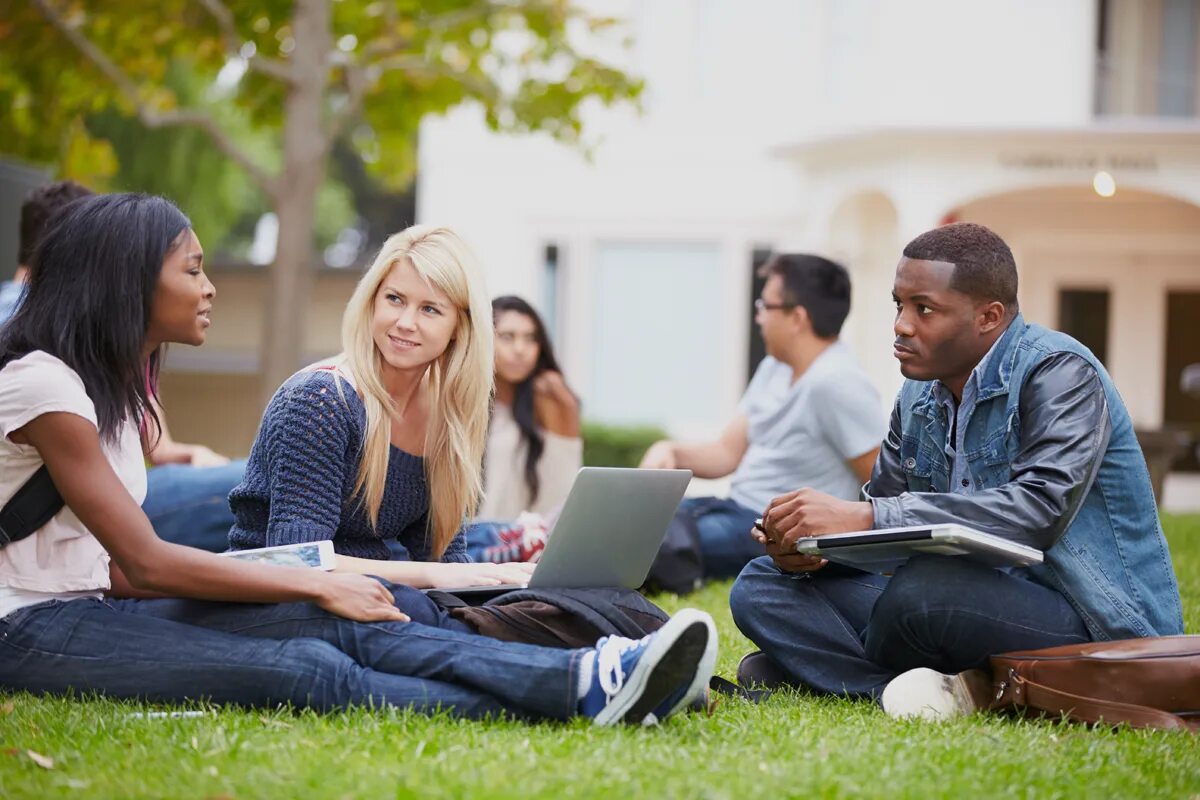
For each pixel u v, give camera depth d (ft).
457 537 14.93
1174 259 52.75
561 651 11.94
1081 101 48.83
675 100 53.98
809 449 22.35
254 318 66.64
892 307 50.42
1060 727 12.42
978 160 43.68
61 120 45.73
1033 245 53.26
